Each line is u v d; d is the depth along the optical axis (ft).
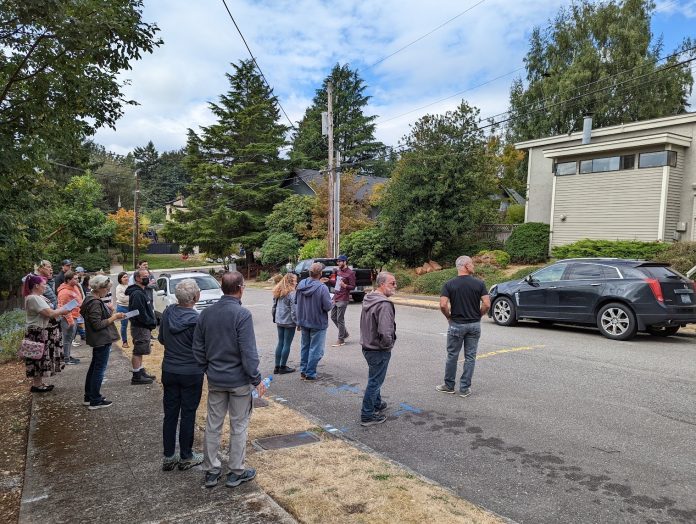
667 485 12.69
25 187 22.18
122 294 33.91
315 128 178.81
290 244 108.68
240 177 131.03
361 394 21.95
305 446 15.33
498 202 100.32
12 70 18.16
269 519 10.87
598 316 33.55
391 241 76.74
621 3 100.73
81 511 11.39
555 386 21.99
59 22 16.34
